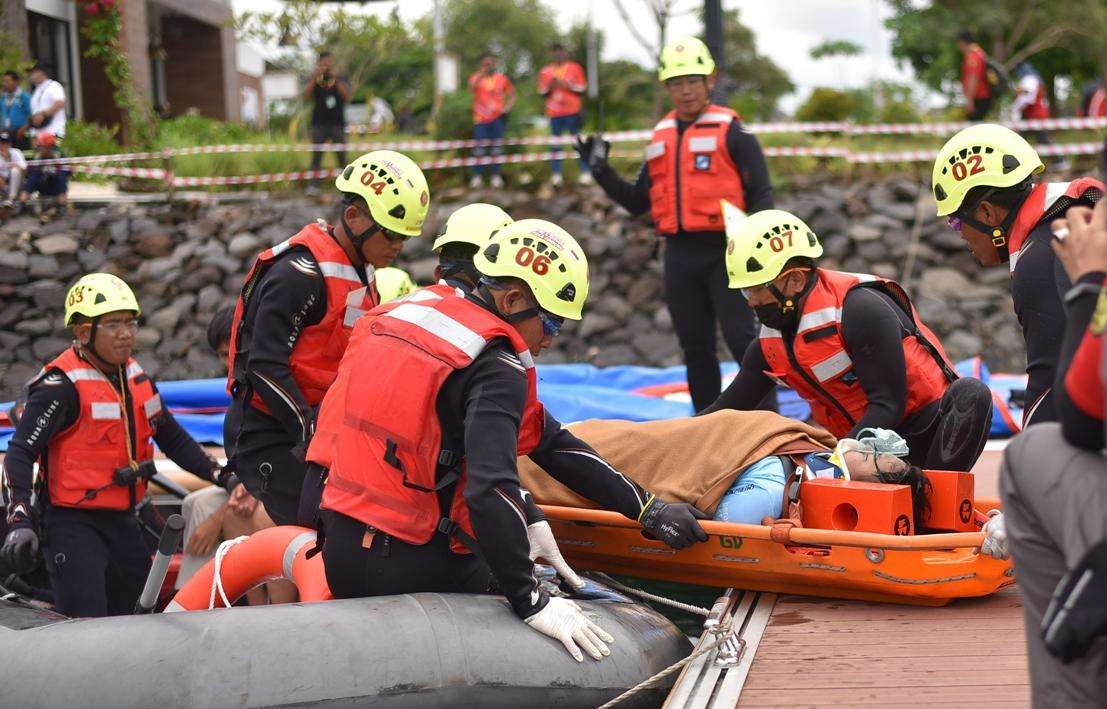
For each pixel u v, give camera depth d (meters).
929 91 26.41
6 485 4.64
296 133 17.55
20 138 13.48
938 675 3.29
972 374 7.90
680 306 6.82
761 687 3.27
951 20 25.92
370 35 16.84
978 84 14.84
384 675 3.23
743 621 3.91
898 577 3.81
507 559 3.24
